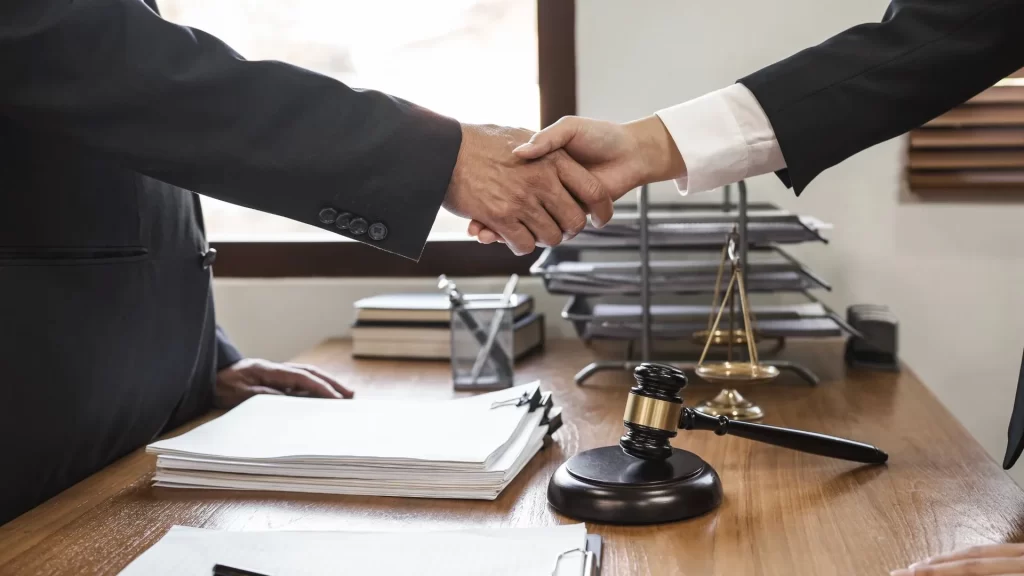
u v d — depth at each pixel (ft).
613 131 3.73
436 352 5.38
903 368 4.94
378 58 6.22
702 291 4.57
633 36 5.83
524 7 6.05
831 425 3.77
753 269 4.71
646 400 2.93
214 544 2.49
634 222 4.65
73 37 2.91
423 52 6.18
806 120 3.54
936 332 5.74
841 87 3.54
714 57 5.77
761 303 5.82
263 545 2.48
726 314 4.73
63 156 3.23
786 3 5.68
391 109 3.35
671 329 4.67
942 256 5.69
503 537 2.48
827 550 2.47
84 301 3.23
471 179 3.57
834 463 3.27
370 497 3.00
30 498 3.06
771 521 2.70
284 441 3.26
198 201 4.09
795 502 2.87
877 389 4.42
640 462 2.93
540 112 5.98
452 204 3.63
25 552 2.54
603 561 2.42
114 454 3.49
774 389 4.47
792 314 4.82
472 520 2.76
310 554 2.40
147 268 3.57
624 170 3.76
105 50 2.96
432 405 3.78
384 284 6.20
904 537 2.56
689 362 4.91
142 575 2.29
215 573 2.27
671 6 5.78
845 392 4.37
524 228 3.75
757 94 3.61
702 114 3.72
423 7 6.14
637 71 5.85
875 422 3.81
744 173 3.76
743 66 5.75
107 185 3.38
